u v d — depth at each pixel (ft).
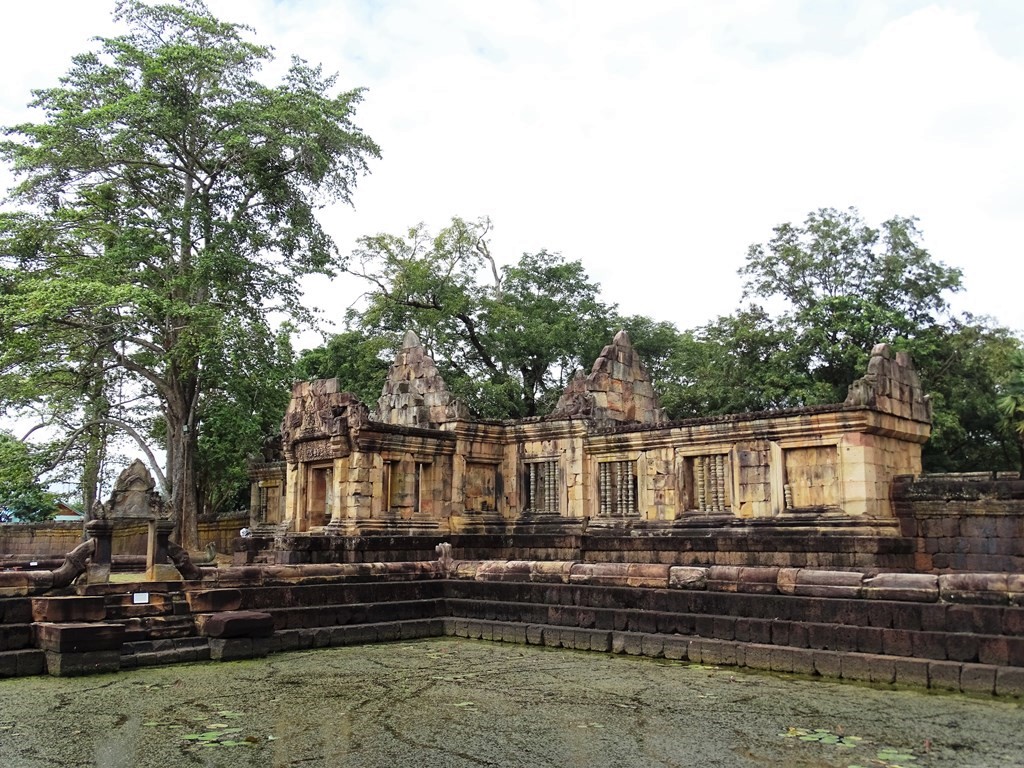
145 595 48.26
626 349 91.61
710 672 43.47
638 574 52.01
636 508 79.20
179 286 103.60
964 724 32.04
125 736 30.30
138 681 40.50
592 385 86.89
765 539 65.31
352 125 114.52
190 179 110.93
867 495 63.93
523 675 42.75
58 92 100.17
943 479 63.46
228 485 137.59
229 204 112.78
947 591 40.81
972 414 122.42
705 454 73.87
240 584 53.16
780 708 34.96
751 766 26.84
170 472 109.09
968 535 61.72
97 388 107.04
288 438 85.25
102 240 105.81
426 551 78.64
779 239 129.80
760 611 46.03
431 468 83.76
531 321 145.28
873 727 31.71
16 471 94.94
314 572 56.70
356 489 76.95
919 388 71.87
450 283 140.26
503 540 78.89
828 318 121.29
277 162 111.14
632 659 47.75
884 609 41.83
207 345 95.50
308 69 112.88
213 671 43.57
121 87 103.04
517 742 29.76
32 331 95.25
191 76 106.73
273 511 102.63
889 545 61.57
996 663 37.76
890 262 122.72
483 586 59.52
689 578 49.65
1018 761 27.32
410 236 141.49
